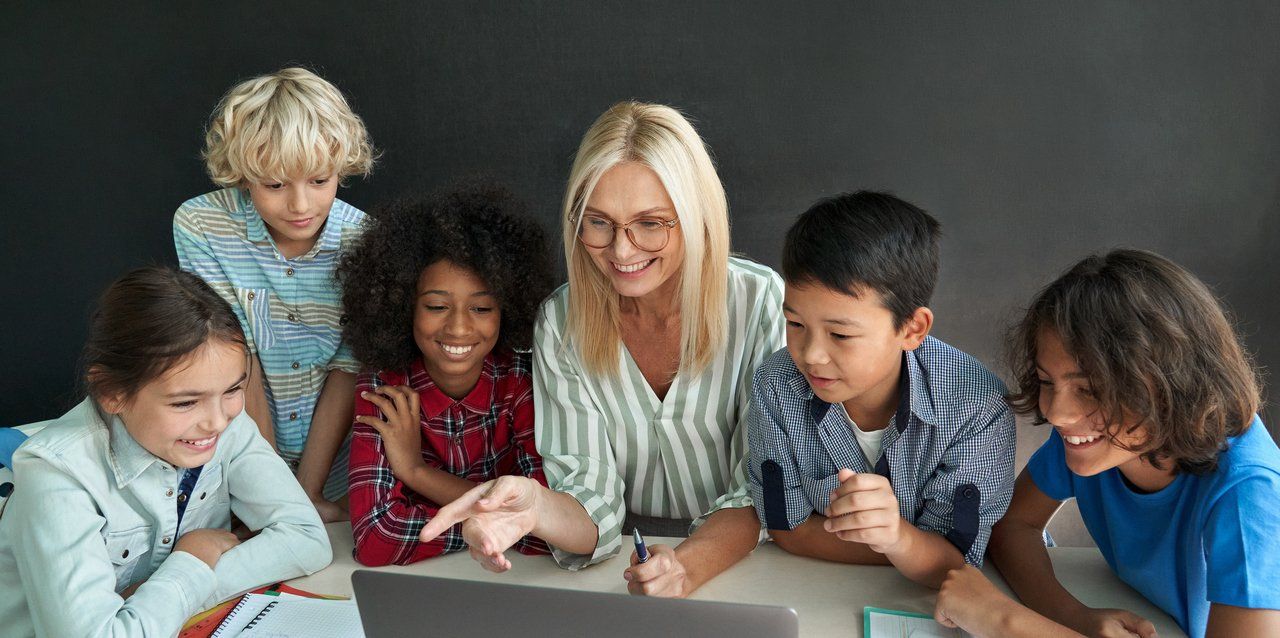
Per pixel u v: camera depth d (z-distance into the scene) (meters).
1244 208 2.33
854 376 1.26
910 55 2.33
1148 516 1.26
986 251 2.41
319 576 1.44
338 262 1.98
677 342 1.61
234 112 1.86
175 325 1.23
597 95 2.44
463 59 2.45
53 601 1.24
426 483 1.58
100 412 1.32
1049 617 1.27
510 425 1.69
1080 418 1.17
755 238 2.47
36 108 2.56
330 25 2.46
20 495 1.28
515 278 1.61
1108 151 2.33
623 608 0.97
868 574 1.38
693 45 2.38
